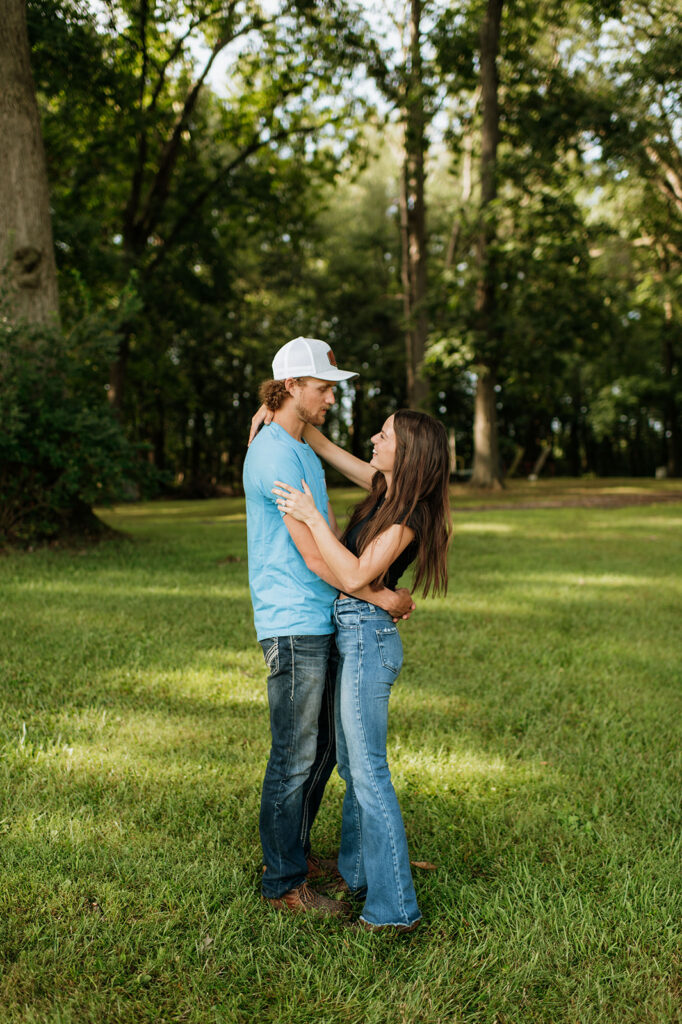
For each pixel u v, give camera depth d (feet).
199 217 73.72
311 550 7.38
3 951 7.10
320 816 9.97
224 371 122.83
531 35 68.85
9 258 32.37
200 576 26.78
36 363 33.12
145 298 70.95
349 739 7.61
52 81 50.93
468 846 9.20
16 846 8.76
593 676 15.97
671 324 103.76
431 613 21.66
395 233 112.16
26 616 20.03
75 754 11.36
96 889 8.02
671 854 8.96
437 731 12.84
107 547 33.47
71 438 32.89
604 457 164.66
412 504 7.38
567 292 67.97
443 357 69.62
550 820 9.80
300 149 70.23
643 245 94.73
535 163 63.41
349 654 7.57
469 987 6.77
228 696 14.20
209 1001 6.56
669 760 11.80
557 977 6.88
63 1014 6.31
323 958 7.13
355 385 129.18
